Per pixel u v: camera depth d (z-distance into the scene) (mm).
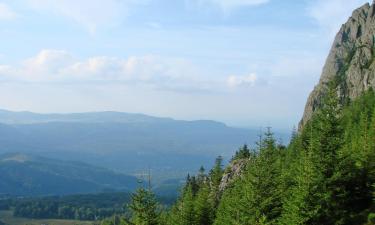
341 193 46594
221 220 68688
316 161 47031
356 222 46812
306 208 44969
